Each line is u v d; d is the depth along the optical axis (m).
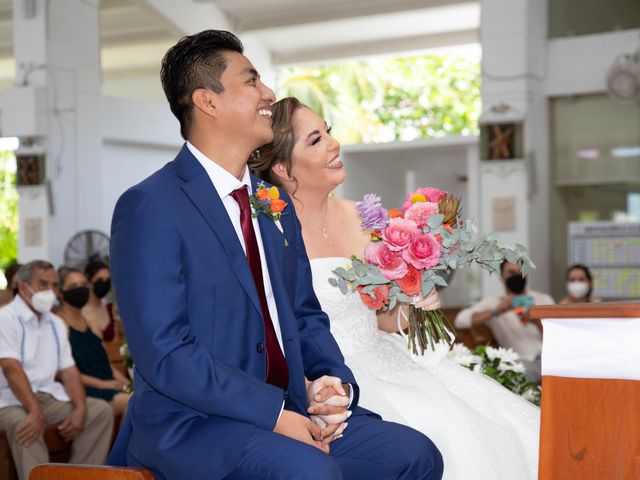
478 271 12.23
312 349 2.63
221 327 2.34
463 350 4.26
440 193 2.93
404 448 2.39
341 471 2.35
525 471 2.92
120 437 2.51
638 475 2.10
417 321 2.96
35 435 4.85
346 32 13.57
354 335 3.15
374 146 12.65
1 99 11.11
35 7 11.07
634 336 2.12
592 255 9.62
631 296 9.47
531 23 9.84
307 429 2.26
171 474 2.25
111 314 7.30
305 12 13.17
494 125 9.78
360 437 2.45
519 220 9.73
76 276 5.85
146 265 2.27
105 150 12.09
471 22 12.97
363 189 13.09
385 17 12.72
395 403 2.94
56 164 11.23
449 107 20.67
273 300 2.56
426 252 2.74
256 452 2.17
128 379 6.54
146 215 2.32
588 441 2.15
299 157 3.20
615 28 10.12
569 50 10.16
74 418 5.19
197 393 2.19
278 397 2.25
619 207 10.42
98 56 11.80
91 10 11.70
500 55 9.78
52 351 5.25
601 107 10.20
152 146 12.69
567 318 2.20
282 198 2.77
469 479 2.76
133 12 12.76
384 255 2.78
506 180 9.77
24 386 4.89
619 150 10.13
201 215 2.38
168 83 2.51
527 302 6.87
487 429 2.92
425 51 13.66
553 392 2.20
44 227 11.05
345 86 19.69
